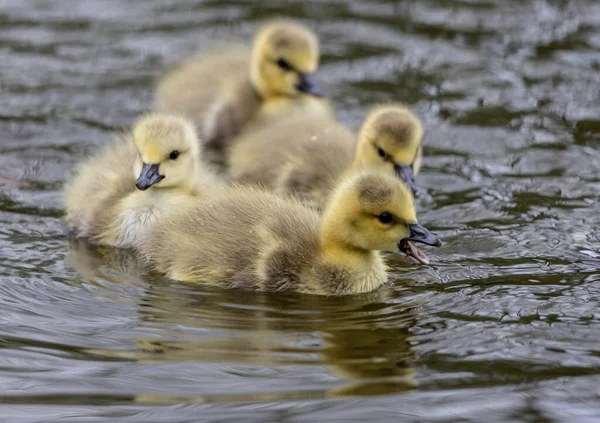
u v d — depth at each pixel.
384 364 10.13
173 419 9.18
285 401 9.45
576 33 21.06
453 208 14.65
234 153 16.33
